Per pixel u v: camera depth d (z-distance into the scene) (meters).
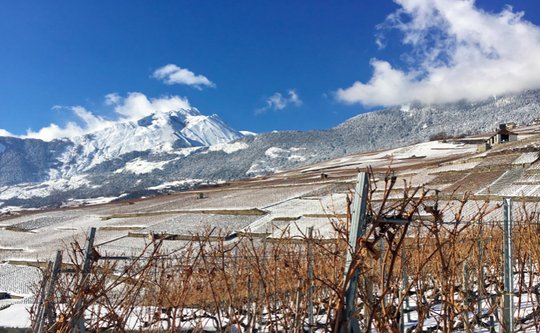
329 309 3.10
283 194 69.06
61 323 3.56
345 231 3.06
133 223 57.72
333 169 124.56
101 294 3.79
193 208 65.88
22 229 65.94
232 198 73.62
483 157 66.31
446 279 3.66
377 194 39.34
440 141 147.12
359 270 2.88
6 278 30.19
